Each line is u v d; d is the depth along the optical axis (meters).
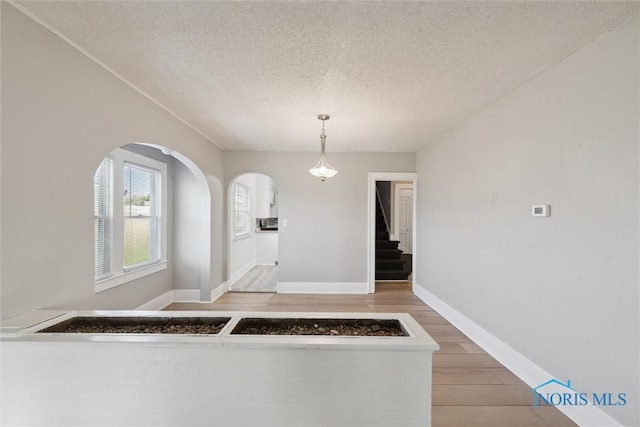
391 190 7.18
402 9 1.52
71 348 1.42
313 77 2.29
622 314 1.62
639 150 1.54
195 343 1.42
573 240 1.91
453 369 2.52
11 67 1.44
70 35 1.72
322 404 1.44
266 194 7.73
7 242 1.44
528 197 2.31
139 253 3.66
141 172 3.70
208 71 2.19
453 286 3.55
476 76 2.25
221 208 4.77
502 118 2.63
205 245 4.29
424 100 2.73
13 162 1.46
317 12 1.55
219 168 4.64
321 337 1.49
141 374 1.43
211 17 1.59
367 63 2.07
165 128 2.95
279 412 1.44
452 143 3.59
